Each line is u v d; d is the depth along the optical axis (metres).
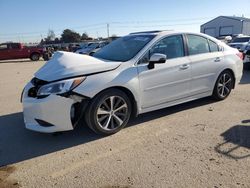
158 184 3.18
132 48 5.07
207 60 5.79
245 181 3.18
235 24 59.56
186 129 4.79
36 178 3.42
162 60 4.68
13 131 5.02
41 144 4.40
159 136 4.53
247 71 11.70
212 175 3.32
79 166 3.66
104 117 4.51
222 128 4.78
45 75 4.36
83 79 4.25
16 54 28.72
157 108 5.12
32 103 4.25
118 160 3.78
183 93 5.46
